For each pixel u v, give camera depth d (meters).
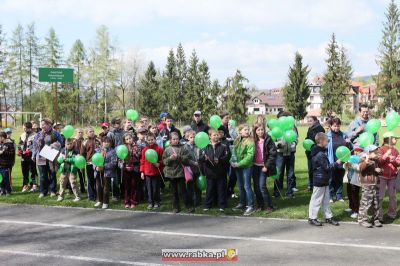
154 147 9.07
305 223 7.70
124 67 66.81
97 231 7.40
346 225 7.53
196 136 8.73
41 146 10.45
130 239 6.89
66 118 61.66
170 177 8.69
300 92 62.12
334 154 9.10
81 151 9.91
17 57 59.28
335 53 64.25
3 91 59.78
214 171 8.63
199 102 65.00
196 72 70.44
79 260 5.91
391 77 60.84
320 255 5.95
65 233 7.29
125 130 10.44
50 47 60.00
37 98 60.00
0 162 10.69
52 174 10.41
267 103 108.62
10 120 48.03
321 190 7.54
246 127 8.57
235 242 6.63
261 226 7.55
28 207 9.45
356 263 5.60
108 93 62.34
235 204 9.33
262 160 8.41
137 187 9.43
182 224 7.80
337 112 63.56
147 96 66.75
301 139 30.70
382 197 7.54
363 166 7.36
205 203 8.82
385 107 60.84
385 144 7.81
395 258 5.78
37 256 6.09
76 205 9.52
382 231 7.12
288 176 9.98
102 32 60.31
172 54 80.50
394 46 61.38
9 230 7.52
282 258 5.86
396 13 61.38
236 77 57.56
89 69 60.81
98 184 9.41
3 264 5.77
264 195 8.41
